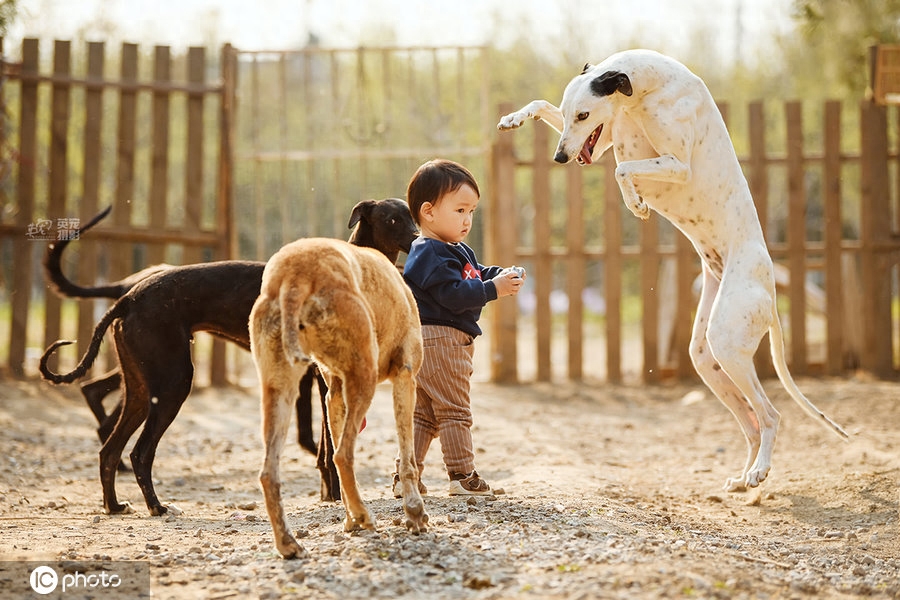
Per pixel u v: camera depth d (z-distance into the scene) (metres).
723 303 6.70
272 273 4.51
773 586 4.43
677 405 11.62
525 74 30.25
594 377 13.32
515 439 9.29
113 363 11.87
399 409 4.91
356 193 24.33
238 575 4.44
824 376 12.66
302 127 24.77
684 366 12.85
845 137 22.09
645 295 12.78
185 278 6.60
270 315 4.43
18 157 11.98
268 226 23.84
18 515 6.28
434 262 5.79
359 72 13.17
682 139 6.40
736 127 27.52
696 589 4.14
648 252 12.76
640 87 6.34
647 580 4.20
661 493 7.15
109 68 23.92
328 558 4.55
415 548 4.64
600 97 6.20
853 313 12.90
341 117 15.45
